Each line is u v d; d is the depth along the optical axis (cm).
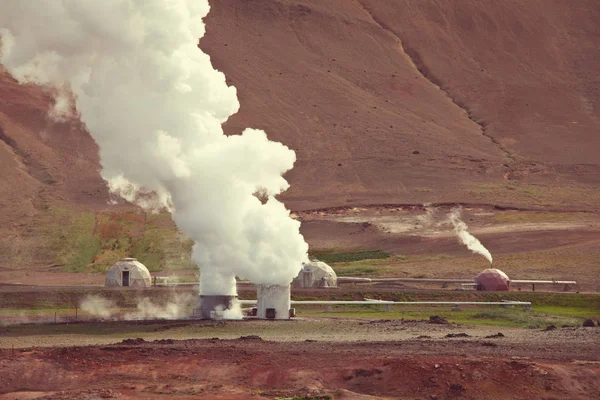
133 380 13875
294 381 13788
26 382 13738
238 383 13838
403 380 13625
